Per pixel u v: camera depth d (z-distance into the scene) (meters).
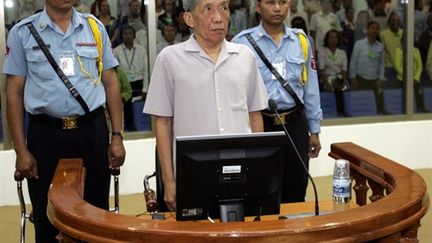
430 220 4.19
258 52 3.14
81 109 2.83
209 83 2.39
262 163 1.84
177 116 2.42
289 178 3.18
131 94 5.57
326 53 6.19
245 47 2.49
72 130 2.83
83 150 2.86
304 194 3.23
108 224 1.56
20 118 2.86
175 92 2.41
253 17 5.83
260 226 1.53
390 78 6.38
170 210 2.41
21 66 2.83
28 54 2.80
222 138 1.80
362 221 1.57
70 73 2.81
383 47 6.32
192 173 1.79
